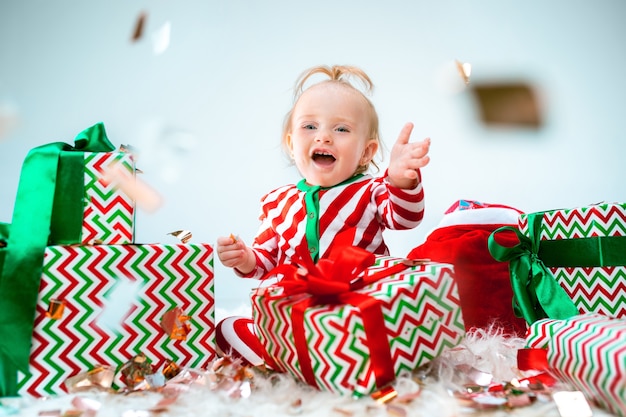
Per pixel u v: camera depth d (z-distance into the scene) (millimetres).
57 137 2162
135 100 2236
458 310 806
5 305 792
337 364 713
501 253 1021
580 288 982
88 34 2260
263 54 2311
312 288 748
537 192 2240
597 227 964
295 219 1099
